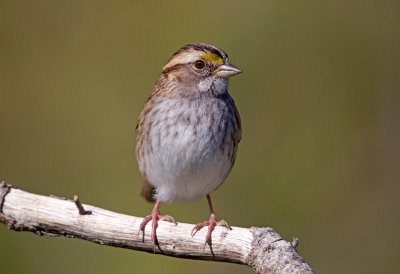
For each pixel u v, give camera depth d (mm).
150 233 10016
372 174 14953
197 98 11000
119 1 16016
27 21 16047
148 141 11070
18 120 15711
